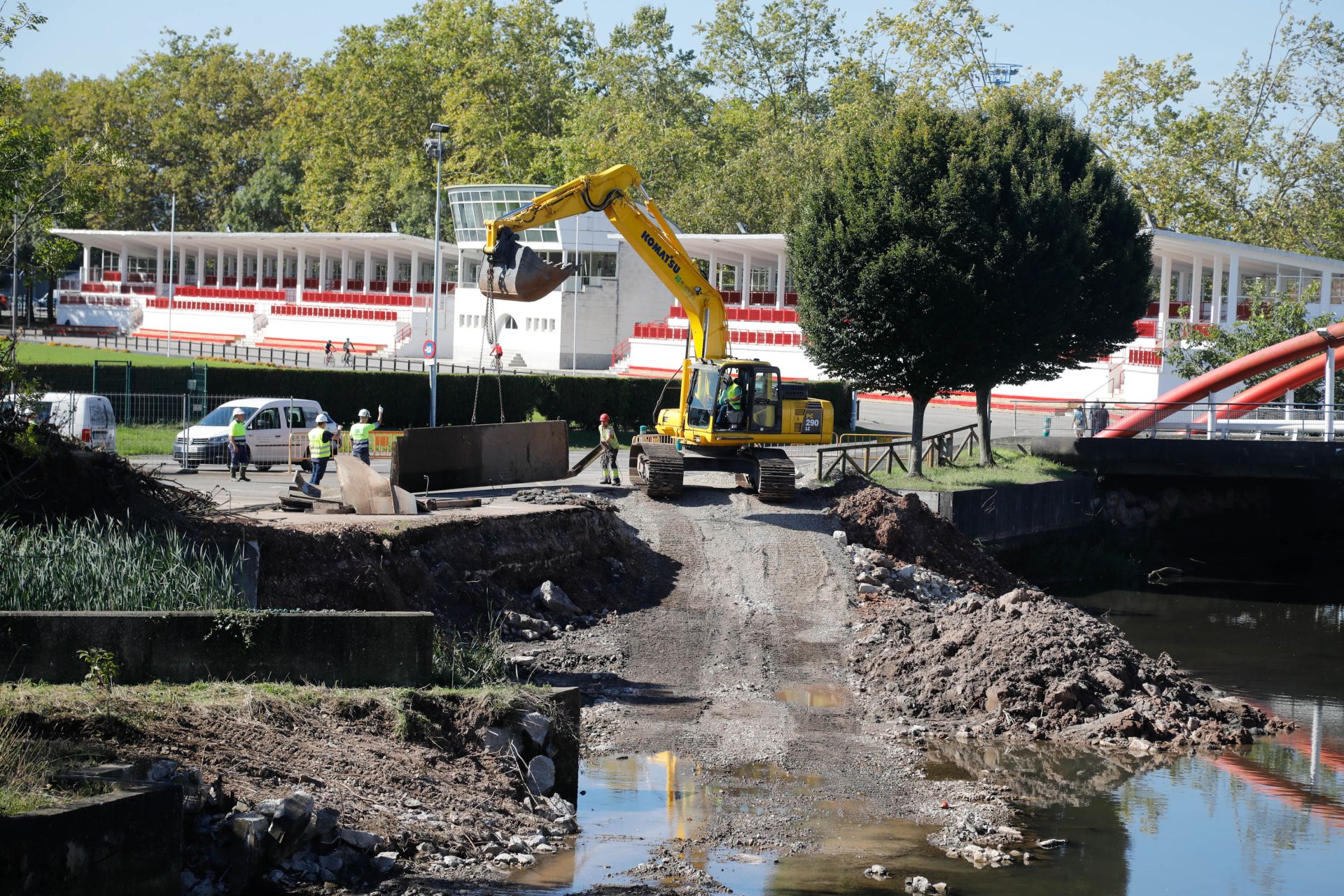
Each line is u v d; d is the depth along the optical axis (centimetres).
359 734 1995
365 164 15800
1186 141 12344
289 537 3014
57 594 2211
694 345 4950
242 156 18562
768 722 2805
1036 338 5778
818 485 5278
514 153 15538
